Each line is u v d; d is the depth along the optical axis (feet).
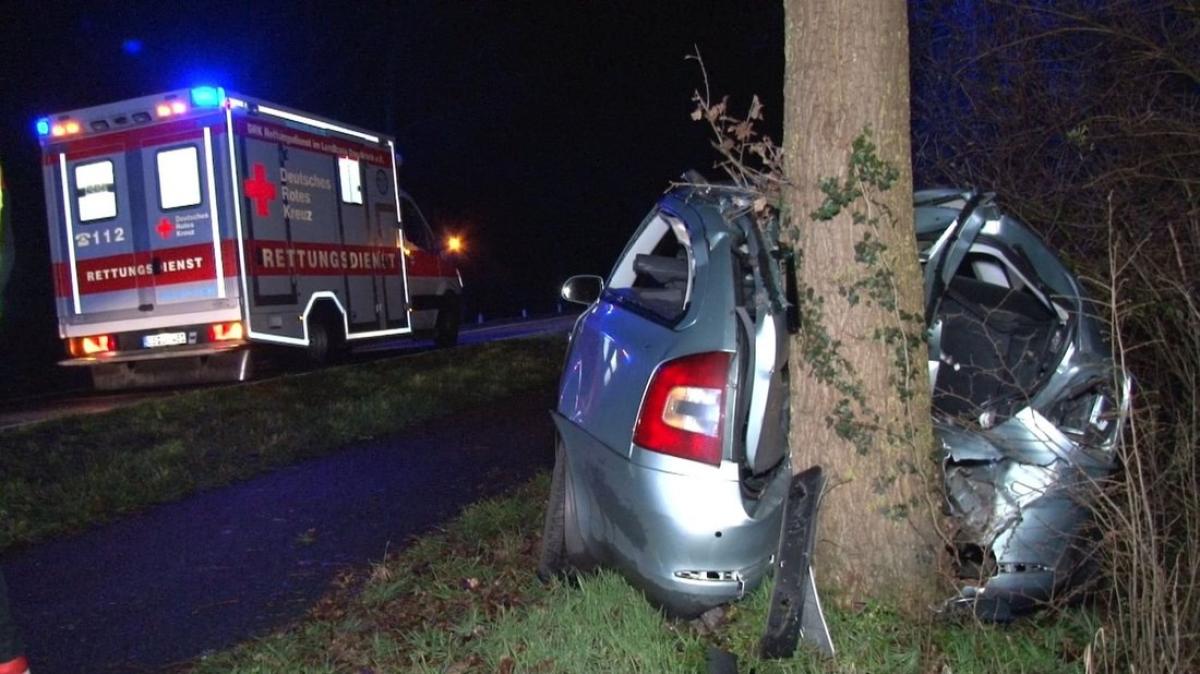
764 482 15.12
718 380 14.40
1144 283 16.03
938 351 16.65
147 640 17.21
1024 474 14.98
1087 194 23.03
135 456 29.71
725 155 16.93
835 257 14.19
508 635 15.05
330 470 28.66
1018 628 14.51
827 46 14.12
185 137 41.91
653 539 14.47
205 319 42.06
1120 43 23.75
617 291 18.37
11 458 29.71
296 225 45.03
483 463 28.45
